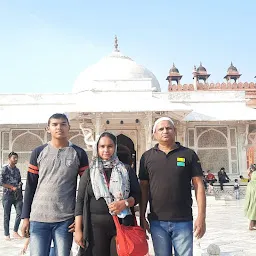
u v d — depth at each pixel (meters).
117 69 20.11
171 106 14.81
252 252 4.96
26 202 2.90
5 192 6.09
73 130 17.03
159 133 2.79
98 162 2.68
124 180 2.64
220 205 11.62
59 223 2.78
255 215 6.77
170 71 31.92
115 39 21.83
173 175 2.71
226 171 17.17
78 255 2.64
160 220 2.72
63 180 2.82
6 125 16.67
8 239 6.05
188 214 2.74
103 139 2.67
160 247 2.71
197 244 4.41
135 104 14.98
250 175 7.53
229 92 18.00
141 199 2.85
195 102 17.83
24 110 17.28
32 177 2.92
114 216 2.55
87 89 16.09
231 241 5.76
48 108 17.36
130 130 16.97
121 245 2.50
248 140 17.81
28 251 5.16
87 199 2.64
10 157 6.00
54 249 2.79
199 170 2.77
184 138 17.03
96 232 2.60
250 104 23.06
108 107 14.59
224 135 17.38
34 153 2.93
